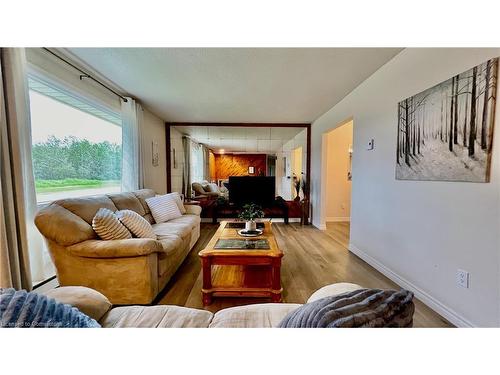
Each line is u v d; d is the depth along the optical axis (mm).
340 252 3268
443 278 1733
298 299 2035
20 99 1707
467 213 1530
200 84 3010
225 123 5133
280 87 3115
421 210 1953
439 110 1742
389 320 609
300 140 5625
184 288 2240
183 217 3533
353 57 2314
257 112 4348
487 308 1413
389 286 2250
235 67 2525
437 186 1779
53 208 1852
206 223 5141
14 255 1605
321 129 4574
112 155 3354
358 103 3066
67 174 2545
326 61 2400
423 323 1673
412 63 2049
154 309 1148
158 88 3143
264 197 4727
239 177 4723
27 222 1806
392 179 2357
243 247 2100
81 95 2566
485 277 1422
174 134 5309
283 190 6285
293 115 4582
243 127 5246
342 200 5484
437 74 1770
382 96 2520
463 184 1558
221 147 6324
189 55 2275
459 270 1595
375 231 2680
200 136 5906
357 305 647
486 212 1410
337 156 5426
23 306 688
